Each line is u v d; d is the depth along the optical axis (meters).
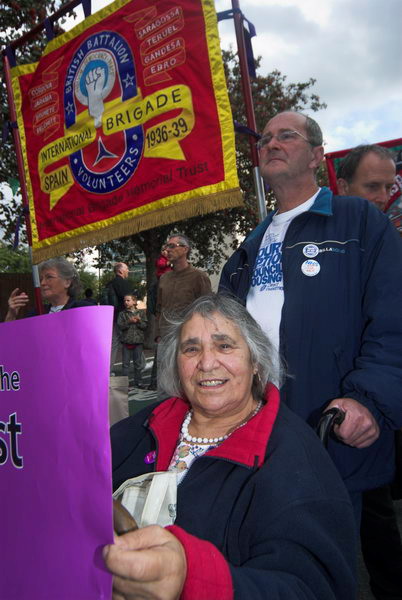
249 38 2.80
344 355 1.84
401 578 2.32
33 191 3.45
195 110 2.62
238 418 1.56
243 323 1.58
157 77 2.74
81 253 17.44
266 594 0.99
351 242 1.90
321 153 2.15
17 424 0.92
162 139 2.74
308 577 1.11
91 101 3.05
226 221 17.14
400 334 1.71
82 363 0.83
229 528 1.26
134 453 1.68
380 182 2.68
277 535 1.17
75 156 3.16
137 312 8.02
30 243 3.47
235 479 1.32
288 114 2.15
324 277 1.90
